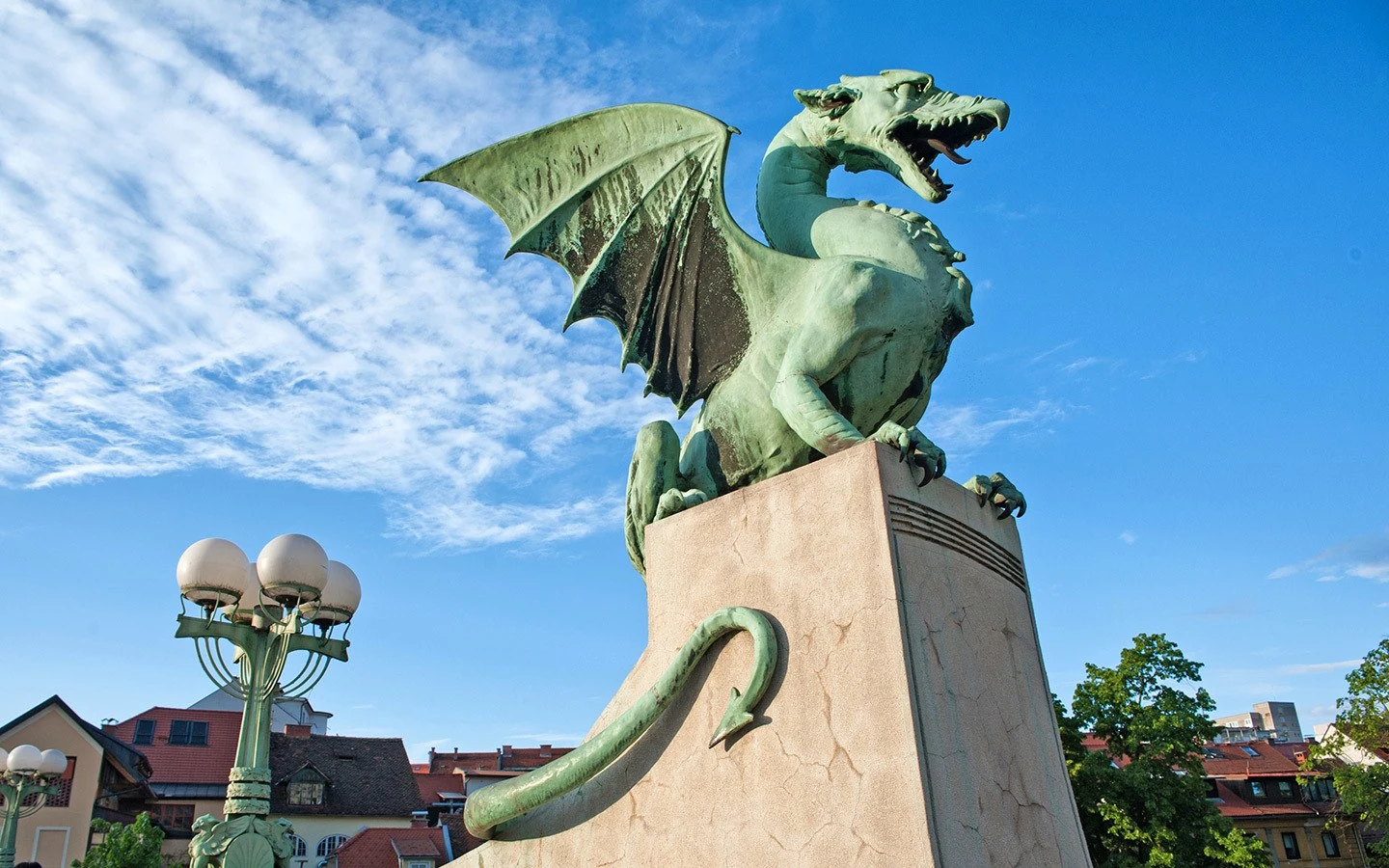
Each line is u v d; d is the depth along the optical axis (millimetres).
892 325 3709
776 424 3807
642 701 3201
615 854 3156
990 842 2760
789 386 3635
